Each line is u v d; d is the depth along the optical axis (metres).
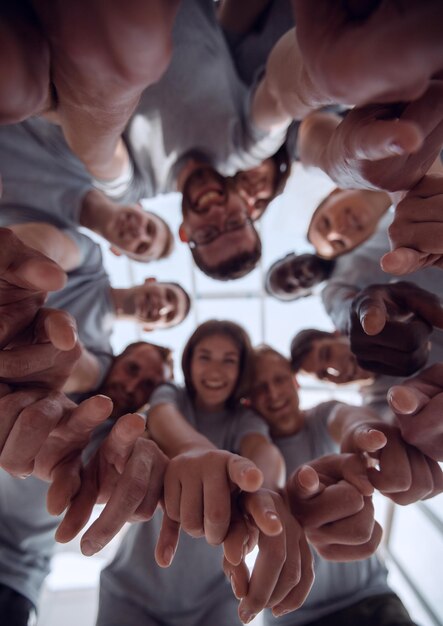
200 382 1.44
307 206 2.78
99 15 0.44
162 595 1.39
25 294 0.63
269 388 1.54
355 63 0.44
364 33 0.42
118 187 1.47
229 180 1.49
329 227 1.56
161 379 1.66
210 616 1.40
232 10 1.67
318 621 1.49
